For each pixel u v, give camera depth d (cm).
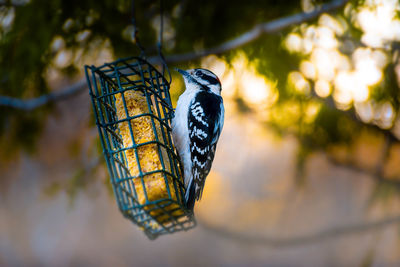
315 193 1328
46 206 1518
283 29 689
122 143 486
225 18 693
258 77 718
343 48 694
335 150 779
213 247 1623
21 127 738
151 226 515
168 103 557
